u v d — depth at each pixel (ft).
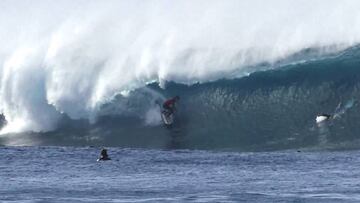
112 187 462.19
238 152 646.33
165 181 488.85
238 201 401.90
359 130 647.97
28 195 430.61
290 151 637.30
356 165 550.36
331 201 399.24
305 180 479.82
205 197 416.46
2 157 650.02
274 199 406.82
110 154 653.71
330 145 637.30
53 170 565.53
